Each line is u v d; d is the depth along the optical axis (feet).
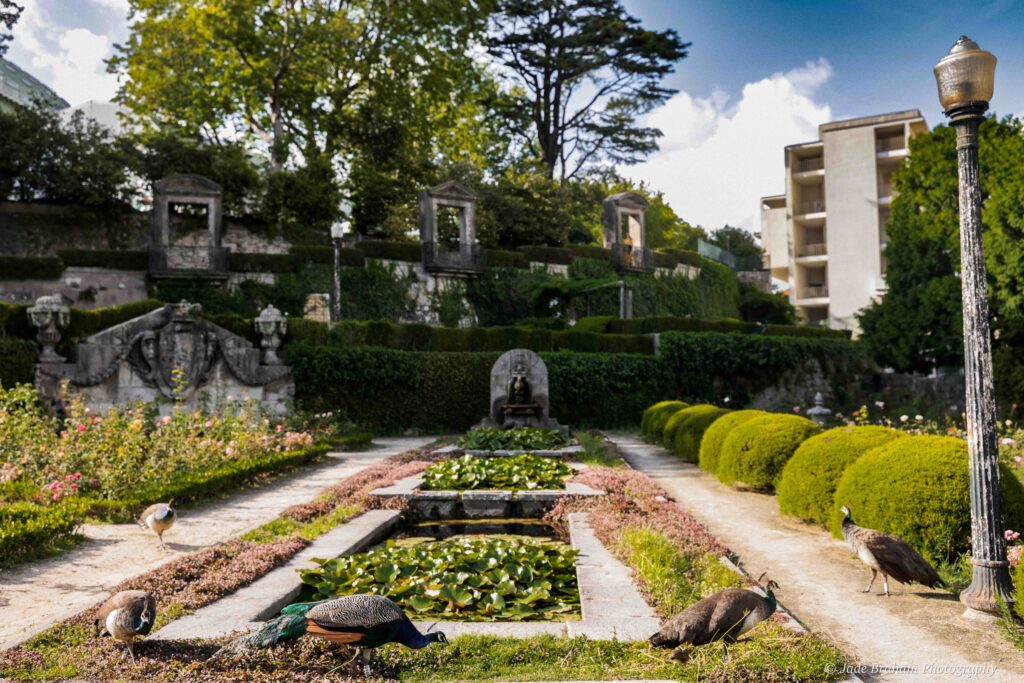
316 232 119.44
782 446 36.99
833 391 104.99
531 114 154.30
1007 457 42.88
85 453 35.55
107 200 103.40
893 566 19.97
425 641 14.61
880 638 17.07
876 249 146.82
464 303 122.11
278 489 40.45
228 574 21.21
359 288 111.14
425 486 37.88
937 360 94.79
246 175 113.29
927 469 23.25
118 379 66.39
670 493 38.37
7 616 18.53
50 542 25.77
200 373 69.21
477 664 14.90
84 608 19.15
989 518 18.57
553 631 16.70
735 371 98.53
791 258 156.87
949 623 18.11
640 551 22.93
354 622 14.21
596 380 88.89
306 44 121.19
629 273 141.49
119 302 97.35
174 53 115.96
